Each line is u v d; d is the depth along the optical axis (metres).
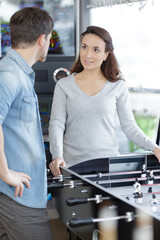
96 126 2.65
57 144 2.56
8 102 1.74
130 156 2.45
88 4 4.25
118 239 1.71
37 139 1.93
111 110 2.67
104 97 2.66
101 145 2.66
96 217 1.86
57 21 4.11
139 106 4.37
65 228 3.40
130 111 2.76
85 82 2.69
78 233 2.03
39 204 1.93
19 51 1.89
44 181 1.94
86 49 2.63
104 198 1.79
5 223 1.90
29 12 1.88
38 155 1.92
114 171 2.43
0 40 4.05
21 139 1.85
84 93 2.65
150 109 4.41
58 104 2.70
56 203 2.40
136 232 1.58
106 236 1.79
